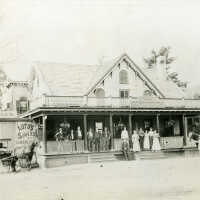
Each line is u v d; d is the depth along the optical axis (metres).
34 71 26.33
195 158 24.83
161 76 29.53
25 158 20.41
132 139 24.33
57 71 26.09
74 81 26.05
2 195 14.45
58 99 24.11
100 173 18.55
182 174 18.34
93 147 23.50
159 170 19.44
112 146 24.12
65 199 14.38
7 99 26.94
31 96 27.05
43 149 22.05
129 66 27.02
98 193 14.73
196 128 28.31
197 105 28.42
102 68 27.06
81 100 24.72
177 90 29.27
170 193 14.95
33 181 16.67
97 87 25.64
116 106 25.20
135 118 27.00
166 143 26.17
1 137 23.86
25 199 14.23
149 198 14.05
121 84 26.64
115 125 26.27
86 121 24.78
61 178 17.17
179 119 28.89
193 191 15.27
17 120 24.39
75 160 22.30
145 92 27.38
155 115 27.69
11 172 19.36
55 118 24.58
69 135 24.19
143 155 24.41
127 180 16.86
